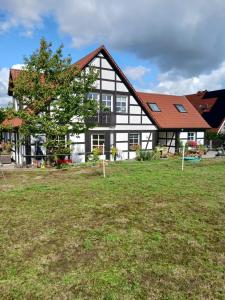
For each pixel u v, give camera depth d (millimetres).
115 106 22000
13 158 22641
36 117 15703
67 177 13500
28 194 9938
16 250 5680
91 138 21031
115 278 4730
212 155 25297
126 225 6973
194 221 7297
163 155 23141
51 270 4969
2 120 16625
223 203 8867
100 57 20984
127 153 22875
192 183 11758
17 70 21172
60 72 16422
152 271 4957
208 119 34656
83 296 4297
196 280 4723
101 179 12648
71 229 6707
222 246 5918
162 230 6688
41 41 16109
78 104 16438
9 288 4477
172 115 26688
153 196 9625
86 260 5297
